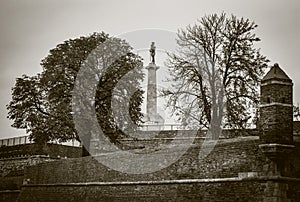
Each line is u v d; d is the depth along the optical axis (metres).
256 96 43.72
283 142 24.86
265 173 25.22
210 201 27.69
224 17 45.44
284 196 24.62
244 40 45.22
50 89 47.78
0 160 57.66
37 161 53.75
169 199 30.02
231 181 26.83
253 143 26.17
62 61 48.00
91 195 35.44
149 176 31.75
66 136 46.91
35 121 48.03
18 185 45.06
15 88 49.25
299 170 25.69
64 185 38.06
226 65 44.47
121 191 33.31
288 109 25.27
